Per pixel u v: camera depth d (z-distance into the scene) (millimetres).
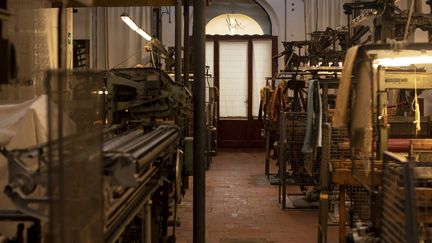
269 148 8211
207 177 8234
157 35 8695
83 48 5422
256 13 12055
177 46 5254
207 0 4684
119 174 1801
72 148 1406
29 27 2293
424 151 3410
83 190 1469
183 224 5215
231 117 11992
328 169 3906
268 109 8617
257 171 8852
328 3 10938
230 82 11914
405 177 1944
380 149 3057
